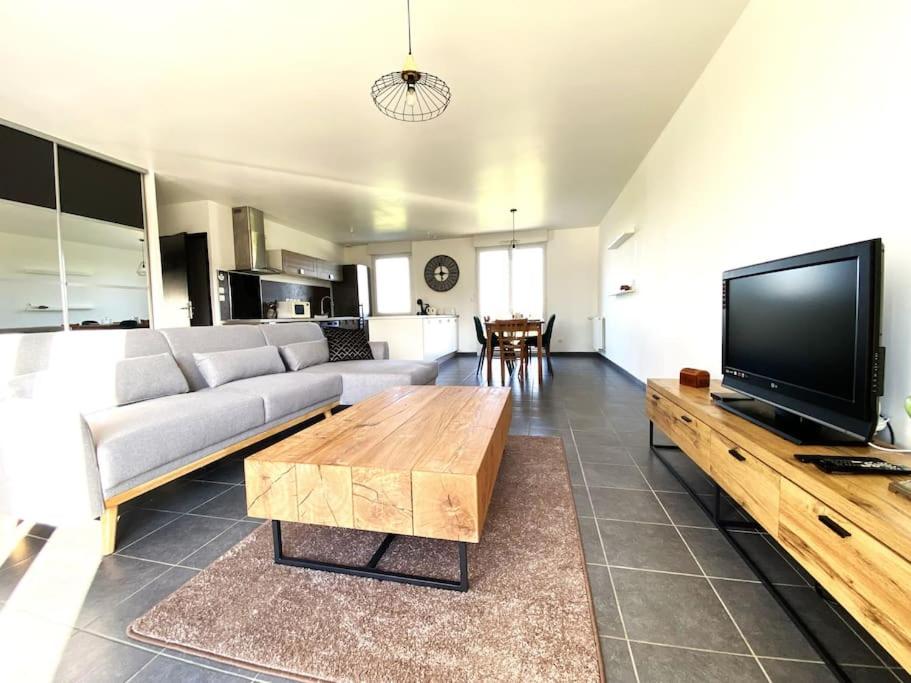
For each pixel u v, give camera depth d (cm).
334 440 144
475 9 197
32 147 313
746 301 160
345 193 496
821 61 147
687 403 177
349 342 397
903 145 113
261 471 126
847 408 106
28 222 312
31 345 205
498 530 157
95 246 362
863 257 100
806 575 128
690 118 274
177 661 101
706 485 196
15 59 228
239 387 251
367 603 118
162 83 256
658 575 130
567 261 752
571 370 576
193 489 205
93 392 198
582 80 261
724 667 95
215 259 516
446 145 360
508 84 265
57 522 147
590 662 96
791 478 101
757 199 191
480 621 110
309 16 200
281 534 151
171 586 129
